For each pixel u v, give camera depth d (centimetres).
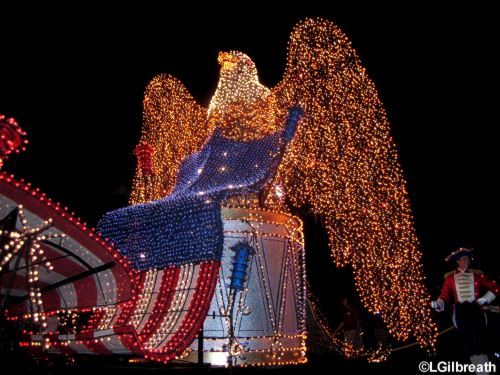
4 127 677
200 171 1123
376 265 1786
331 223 1845
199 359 841
